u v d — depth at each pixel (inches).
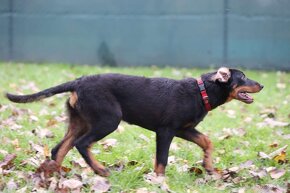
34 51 607.8
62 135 311.7
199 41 582.9
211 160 263.3
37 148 280.5
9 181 235.3
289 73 562.3
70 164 266.1
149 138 315.9
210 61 582.6
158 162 255.6
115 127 254.8
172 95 257.8
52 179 236.7
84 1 595.5
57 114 360.8
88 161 250.1
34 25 607.5
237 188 243.6
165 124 258.1
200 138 263.9
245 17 573.3
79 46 601.9
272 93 456.4
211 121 359.6
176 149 294.4
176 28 585.6
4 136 301.1
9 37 610.9
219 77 259.6
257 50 574.9
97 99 251.6
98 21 596.1
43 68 552.1
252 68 577.9
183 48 585.9
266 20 571.2
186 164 274.7
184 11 582.2
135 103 257.1
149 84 259.9
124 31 594.2
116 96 256.2
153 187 235.9
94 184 234.5
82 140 251.3
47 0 601.3
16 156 266.2
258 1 569.6
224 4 574.2
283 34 571.2
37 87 454.0
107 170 251.0
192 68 583.8
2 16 607.8
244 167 266.5
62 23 602.5
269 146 306.5
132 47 594.2
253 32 574.2
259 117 374.0
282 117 376.8
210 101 262.8
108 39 597.0
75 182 233.5
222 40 578.2
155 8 586.9
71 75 511.5
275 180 252.4
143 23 590.6
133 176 248.7
